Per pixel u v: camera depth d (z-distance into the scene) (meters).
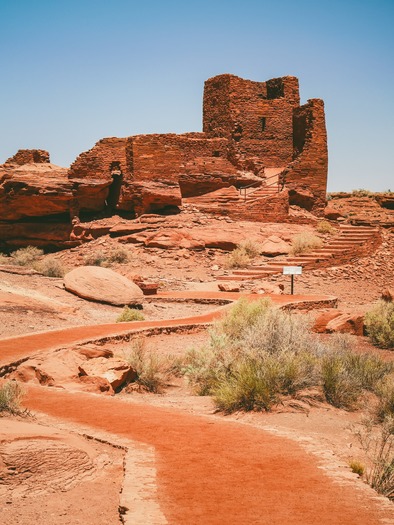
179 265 34.75
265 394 11.34
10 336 17.05
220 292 29.06
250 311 19.11
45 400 10.41
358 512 5.62
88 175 41.00
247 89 49.78
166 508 5.62
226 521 5.36
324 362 13.34
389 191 64.06
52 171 40.84
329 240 38.78
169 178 41.19
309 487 6.27
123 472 6.82
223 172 44.50
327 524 5.34
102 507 5.93
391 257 37.75
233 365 13.43
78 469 6.63
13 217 40.75
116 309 24.09
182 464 6.93
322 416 11.01
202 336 20.23
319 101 46.41
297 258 35.25
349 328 21.81
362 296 30.91
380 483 6.85
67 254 38.25
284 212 42.59
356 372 13.90
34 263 34.19
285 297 27.80
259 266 34.47
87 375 13.20
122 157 41.66
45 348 15.33
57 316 21.05
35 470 6.38
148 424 8.77
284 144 50.50
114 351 16.61
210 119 50.62
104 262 34.81
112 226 39.81
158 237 37.06
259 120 50.09
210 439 8.02
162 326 19.95
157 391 13.66
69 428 8.47
